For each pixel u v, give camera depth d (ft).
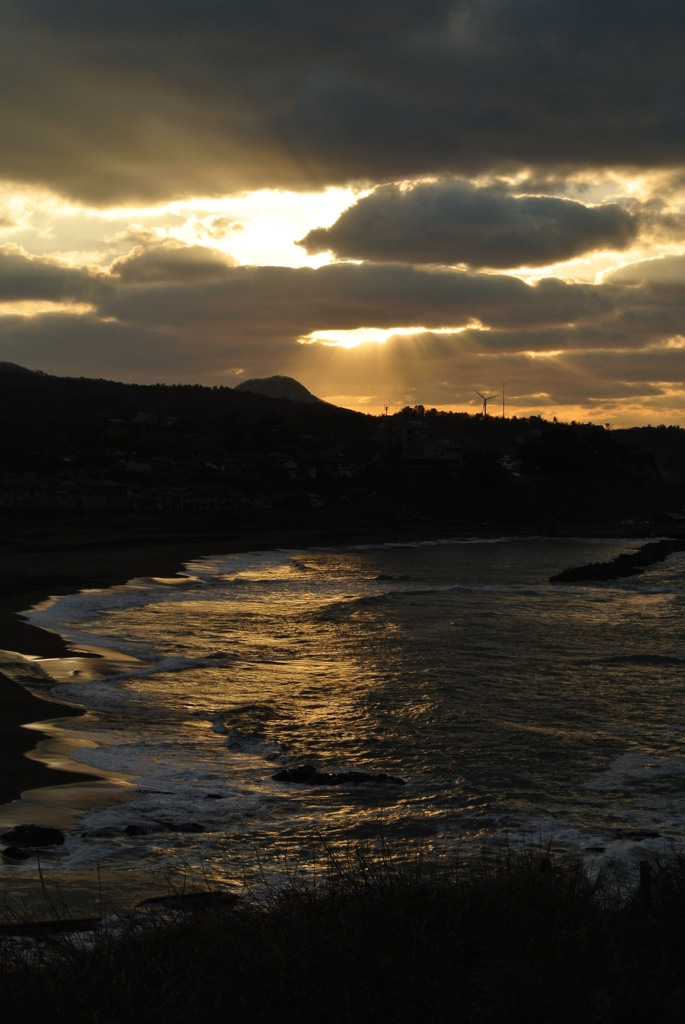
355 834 45.14
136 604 145.48
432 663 98.43
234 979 19.34
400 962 19.60
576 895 23.07
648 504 538.06
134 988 19.06
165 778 54.49
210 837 43.37
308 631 121.19
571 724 71.77
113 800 49.42
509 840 44.57
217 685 83.76
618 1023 17.84
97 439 531.91
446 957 19.66
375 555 279.90
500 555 285.84
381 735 67.67
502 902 22.26
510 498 454.81
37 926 26.50
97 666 89.30
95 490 364.99
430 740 66.44
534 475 531.91
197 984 18.99
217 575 204.44
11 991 19.16
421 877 26.86
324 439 616.80
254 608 145.48
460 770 58.85
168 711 72.69
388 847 42.60
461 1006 18.31
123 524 324.39
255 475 462.60
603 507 501.97
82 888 33.96
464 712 75.15
